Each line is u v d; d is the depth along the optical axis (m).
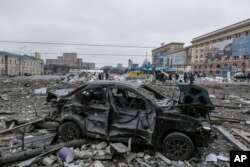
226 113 12.92
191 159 6.06
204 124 6.28
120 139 6.45
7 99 16.70
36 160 5.65
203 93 6.87
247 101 18.55
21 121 8.92
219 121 10.38
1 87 28.42
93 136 6.71
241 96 22.33
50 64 135.50
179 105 6.74
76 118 6.89
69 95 7.29
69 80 43.28
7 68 102.75
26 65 121.50
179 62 116.69
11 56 105.94
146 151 6.56
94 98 6.98
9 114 11.25
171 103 7.10
